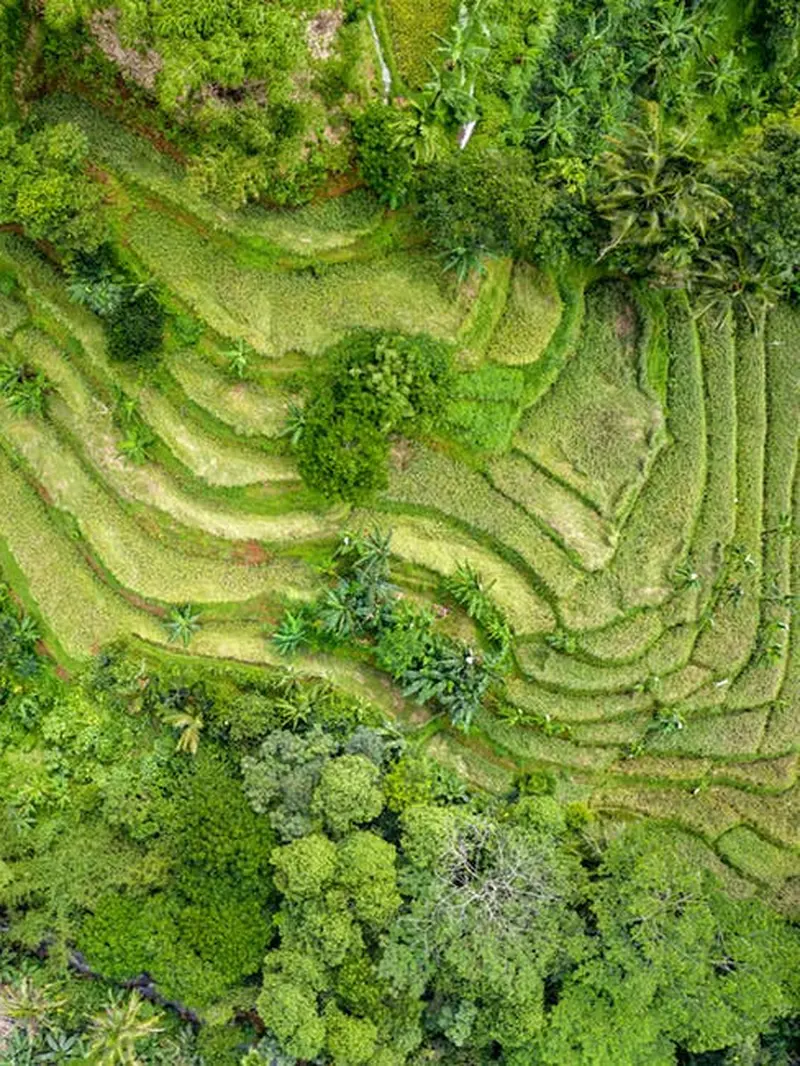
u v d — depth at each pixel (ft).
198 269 90.07
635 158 86.12
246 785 84.64
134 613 93.97
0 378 91.56
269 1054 82.38
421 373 87.81
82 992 88.33
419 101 89.61
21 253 90.89
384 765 88.99
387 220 91.04
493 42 89.81
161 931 82.84
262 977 85.51
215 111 81.66
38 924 84.74
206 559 94.17
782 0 93.35
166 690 90.38
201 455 92.12
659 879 81.71
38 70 86.84
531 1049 81.56
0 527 94.53
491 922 79.61
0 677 92.99
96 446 92.63
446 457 95.14
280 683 91.35
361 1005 79.30
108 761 91.40
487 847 83.25
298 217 89.71
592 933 84.33
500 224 85.56
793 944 86.69
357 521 94.43
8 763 91.76
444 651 91.45
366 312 91.20
